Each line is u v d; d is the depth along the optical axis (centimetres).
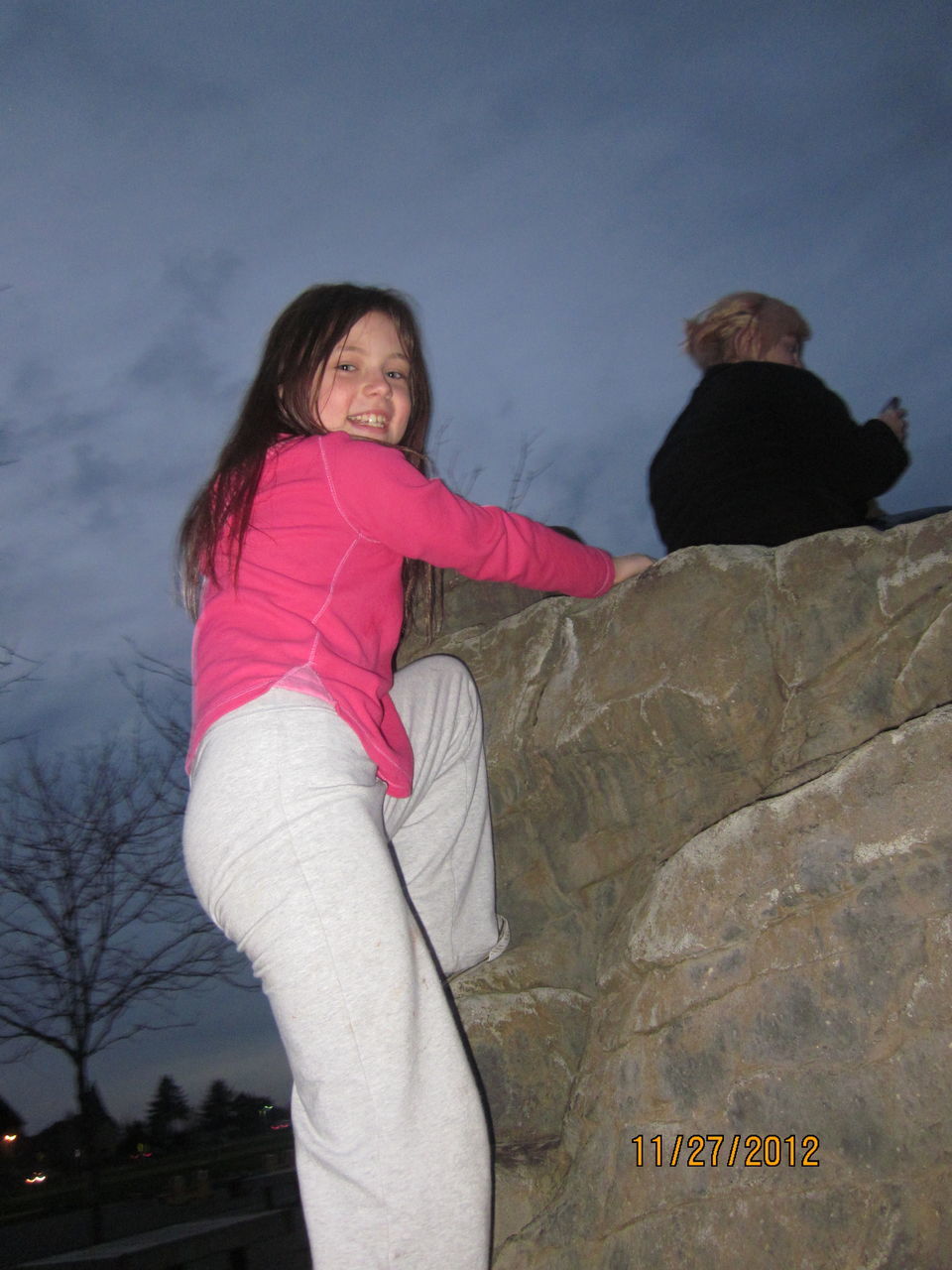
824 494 249
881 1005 155
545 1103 201
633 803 217
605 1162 172
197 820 150
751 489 248
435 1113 142
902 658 197
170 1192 1210
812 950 163
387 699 171
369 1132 138
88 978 938
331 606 162
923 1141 147
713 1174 159
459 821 204
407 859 200
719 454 254
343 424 186
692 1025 169
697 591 213
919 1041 151
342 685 156
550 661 232
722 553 215
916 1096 149
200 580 174
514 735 228
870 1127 151
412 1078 142
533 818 230
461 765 205
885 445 262
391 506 165
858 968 158
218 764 150
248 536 166
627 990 186
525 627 243
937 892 156
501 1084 202
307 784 147
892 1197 146
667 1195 162
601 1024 190
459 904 204
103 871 967
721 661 205
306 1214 141
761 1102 159
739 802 207
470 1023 209
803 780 191
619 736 212
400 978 144
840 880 163
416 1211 138
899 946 156
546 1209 178
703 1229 157
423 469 208
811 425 254
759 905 169
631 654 215
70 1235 1034
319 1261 138
